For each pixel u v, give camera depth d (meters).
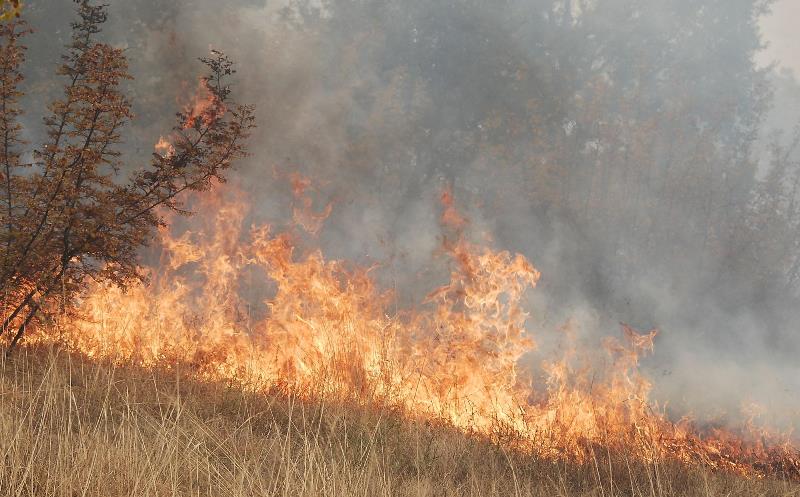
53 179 12.34
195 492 7.23
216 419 9.64
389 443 10.00
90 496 6.62
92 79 12.55
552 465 10.97
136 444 7.42
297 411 11.23
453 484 9.30
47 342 12.55
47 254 12.58
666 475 10.63
